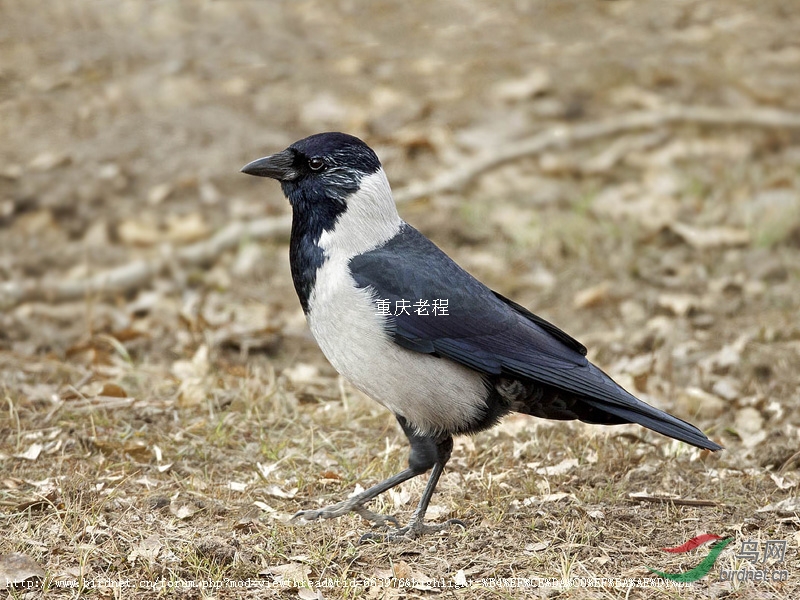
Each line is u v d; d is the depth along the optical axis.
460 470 9.40
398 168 17.75
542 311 13.77
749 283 14.03
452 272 8.30
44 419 9.88
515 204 16.69
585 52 21.67
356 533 8.13
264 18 23.09
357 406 10.58
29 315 13.37
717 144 18.30
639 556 7.62
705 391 11.22
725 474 9.19
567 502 8.56
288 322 13.42
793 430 10.01
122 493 8.56
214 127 18.45
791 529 8.00
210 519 8.24
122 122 18.48
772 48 21.80
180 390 10.64
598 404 8.09
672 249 15.26
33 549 7.54
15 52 20.38
